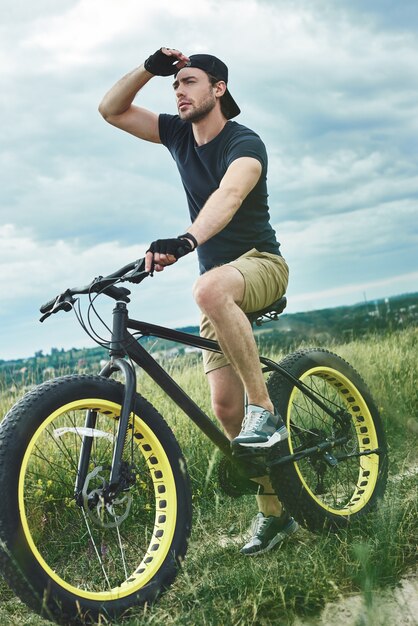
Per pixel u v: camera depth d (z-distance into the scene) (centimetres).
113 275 292
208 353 358
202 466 473
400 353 706
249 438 314
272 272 341
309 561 299
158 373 316
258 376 321
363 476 386
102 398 289
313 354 384
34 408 268
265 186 352
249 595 274
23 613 317
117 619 270
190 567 322
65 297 307
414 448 452
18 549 252
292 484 341
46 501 407
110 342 303
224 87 356
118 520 287
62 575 342
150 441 303
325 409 376
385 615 252
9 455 258
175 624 265
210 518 406
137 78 374
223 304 314
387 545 300
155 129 385
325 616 266
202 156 357
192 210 379
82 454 289
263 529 348
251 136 342
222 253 356
